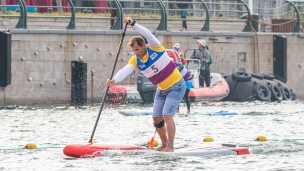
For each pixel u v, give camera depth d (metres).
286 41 67.62
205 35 64.81
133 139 33.38
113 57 60.47
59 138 33.72
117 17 61.19
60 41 58.28
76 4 70.62
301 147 29.62
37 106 54.19
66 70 58.53
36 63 57.34
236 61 66.56
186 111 49.62
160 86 26.81
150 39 26.28
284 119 44.25
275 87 62.97
